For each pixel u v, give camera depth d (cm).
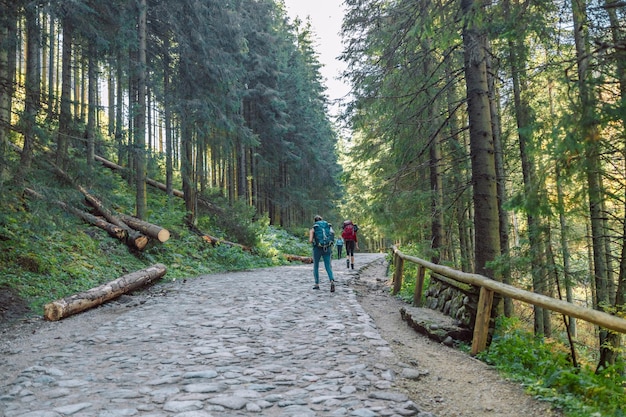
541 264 1082
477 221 851
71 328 732
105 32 1418
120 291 995
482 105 848
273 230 3050
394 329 754
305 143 3600
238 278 1388
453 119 1276
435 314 777
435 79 1097
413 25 839
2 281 889
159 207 2061
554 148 440
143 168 1636
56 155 958
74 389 438
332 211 4325
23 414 374
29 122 880
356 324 724
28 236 1080
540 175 482
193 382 454
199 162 2361
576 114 420
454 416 385
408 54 1019
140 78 1609
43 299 891
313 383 446
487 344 634
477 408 406
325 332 670
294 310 850
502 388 461
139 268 1320
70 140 1205
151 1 1814
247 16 2767
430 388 455
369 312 907
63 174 948
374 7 1021
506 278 914
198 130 1900
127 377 474
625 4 479
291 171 3709
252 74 2895
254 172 3145
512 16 601
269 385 442
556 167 458
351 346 587
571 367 521
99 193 1045
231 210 2256
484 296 608
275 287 1166
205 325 728
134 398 411
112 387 443
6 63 1021
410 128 1046
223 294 1049
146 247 1486
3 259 955
